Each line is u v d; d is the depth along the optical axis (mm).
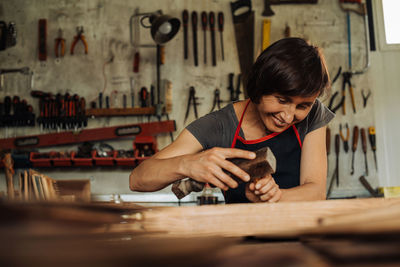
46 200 286
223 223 635
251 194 924
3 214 226
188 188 1023
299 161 1386
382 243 257
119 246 257
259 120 1355
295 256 273
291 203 654
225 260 261
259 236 584
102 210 369
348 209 664
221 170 936
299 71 926
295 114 1056
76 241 243
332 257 244
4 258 196
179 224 618
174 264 227
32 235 223
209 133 1376
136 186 1220
